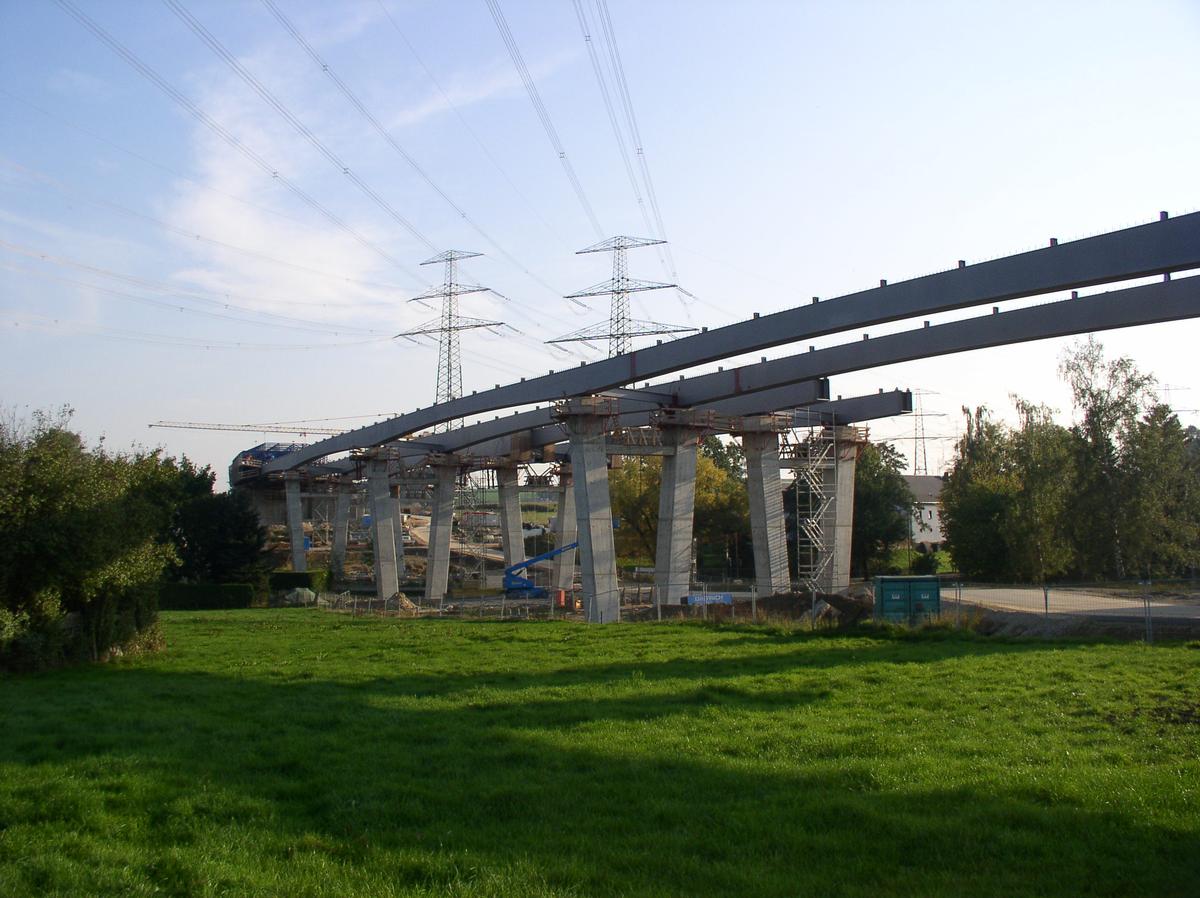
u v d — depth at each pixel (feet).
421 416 225.56
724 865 28.76
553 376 177.68
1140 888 26.66
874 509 261.65
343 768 41.57
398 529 329.72
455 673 76.59
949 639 96.73
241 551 250.37
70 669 84.28
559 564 268.21
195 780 39.42
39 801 35.76
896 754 43.11
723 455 396.78
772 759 42.83
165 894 26.35
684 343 152.05
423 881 27.68
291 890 26.61
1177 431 192.44
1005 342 134.51
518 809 35.17
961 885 27.04
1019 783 36.78
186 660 91.86
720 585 261.65
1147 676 65.67
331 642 109.09
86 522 84.07
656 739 47.09
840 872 28.22
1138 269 100.01
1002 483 220.43
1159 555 189.67
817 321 132.67
